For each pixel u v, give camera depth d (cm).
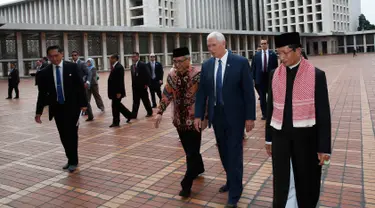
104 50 4122
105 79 2664
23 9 8962
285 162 310
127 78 2681
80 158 603
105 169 539
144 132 793
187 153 430
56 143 720
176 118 436
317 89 297
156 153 614
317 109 298
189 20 7519
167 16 7131
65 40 3703
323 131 296
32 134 817
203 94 415
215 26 8469
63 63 543
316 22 7919
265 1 8694
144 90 979
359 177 454
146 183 473
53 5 8331
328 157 295
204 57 5497
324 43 7988
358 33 7706
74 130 543
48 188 470
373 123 754
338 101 1080
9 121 1009
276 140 314
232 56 401
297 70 303
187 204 402
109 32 4131
